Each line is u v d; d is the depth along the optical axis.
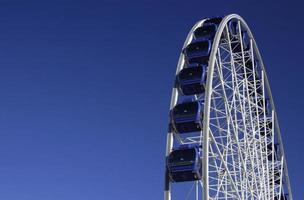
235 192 35.59
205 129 33.62
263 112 46.84
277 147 51.06
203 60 40.62
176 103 38.62
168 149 36.69
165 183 35.78
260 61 48.41
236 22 43.66
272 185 45.78
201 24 43.81
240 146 39.19
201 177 34.06
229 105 39.06
